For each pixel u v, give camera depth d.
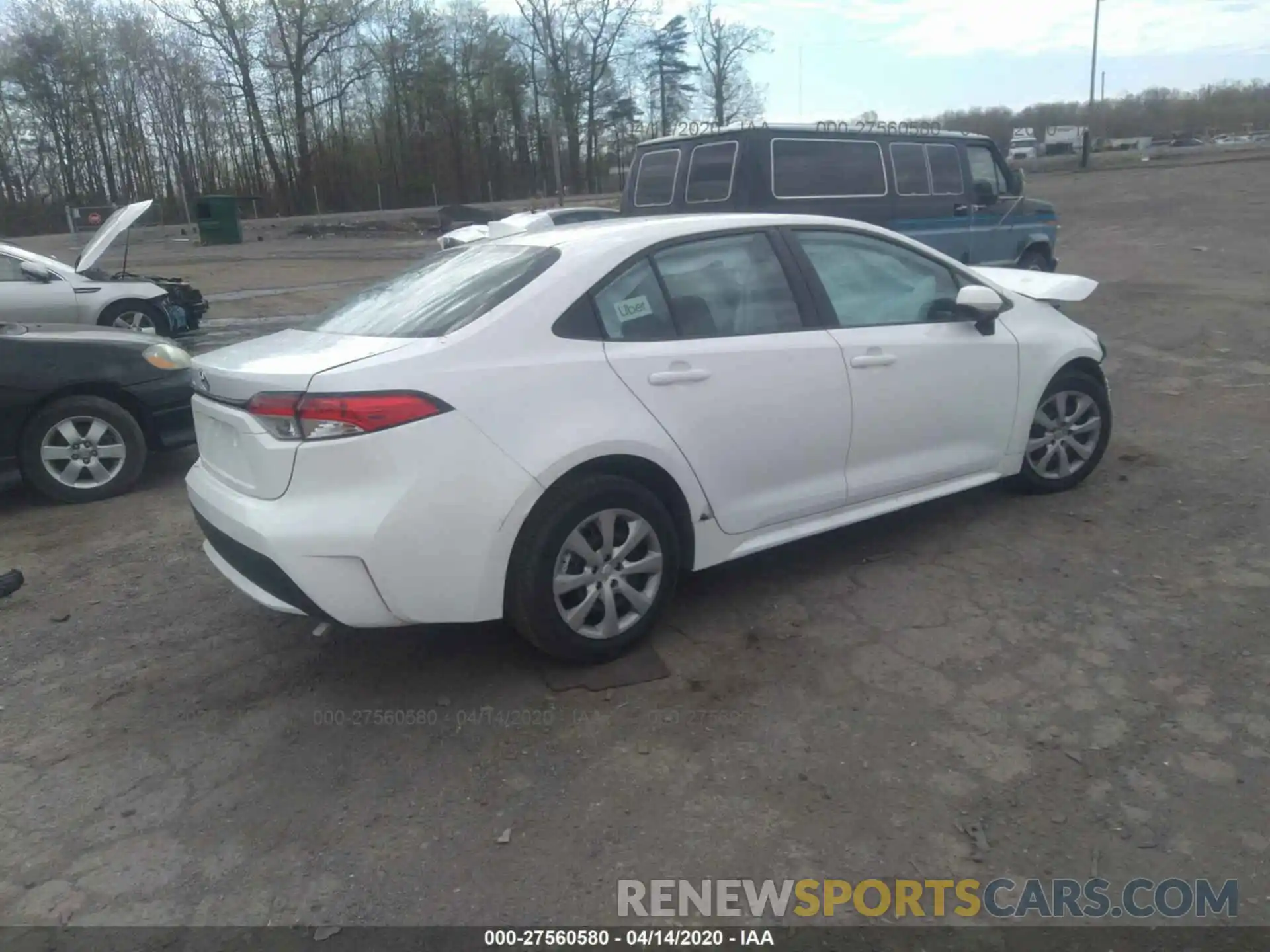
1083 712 3.36
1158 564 4.45
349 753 3.31
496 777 3.14
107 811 3.06
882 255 4.61
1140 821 2.84
